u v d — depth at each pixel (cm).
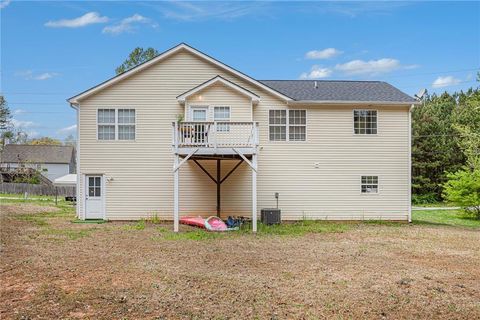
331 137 1794
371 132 1817
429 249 1155
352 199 1794
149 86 1761
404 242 1276
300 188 1778
